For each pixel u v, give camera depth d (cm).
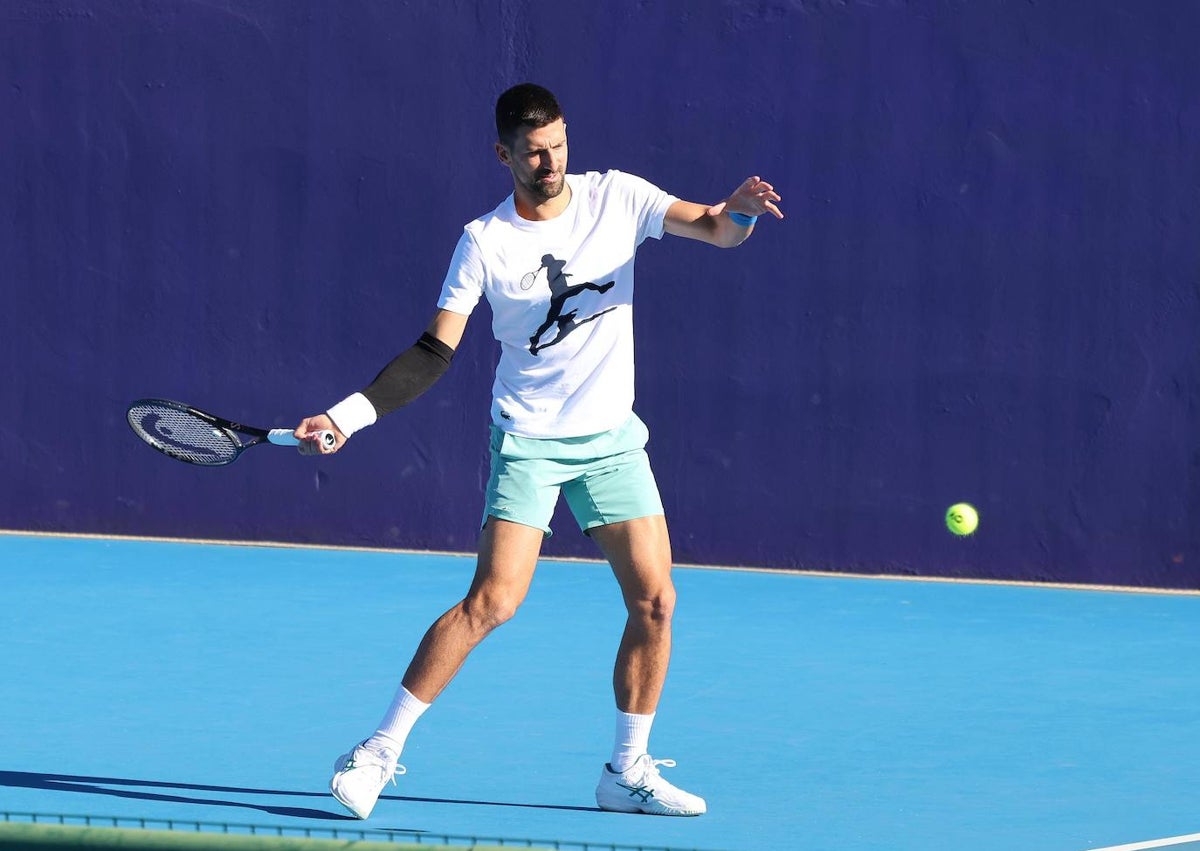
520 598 1600
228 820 1571
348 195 3525
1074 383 3172
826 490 3322
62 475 3722
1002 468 3222
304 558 3450
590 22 3375
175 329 3628
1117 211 3127
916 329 3250
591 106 3391
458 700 2156
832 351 3300
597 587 3108
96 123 3631
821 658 2472
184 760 1828
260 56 3544
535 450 1597
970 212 3206
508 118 1552
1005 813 1644
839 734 1991
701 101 3331
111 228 3641
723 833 1567
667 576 1627
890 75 3228
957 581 3241
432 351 1606
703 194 3344
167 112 3597
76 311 3675
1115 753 1903
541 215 1600
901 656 2495
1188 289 3102
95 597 2945
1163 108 3091
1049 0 3133
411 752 1884
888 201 3247
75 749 1872
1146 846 1522
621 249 1611
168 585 3086
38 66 3647
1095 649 2569
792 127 3288
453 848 913
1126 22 3098
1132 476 3153
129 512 3697
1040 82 3152
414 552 3553
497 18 3422
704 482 3388
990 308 3206
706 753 1895
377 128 3500
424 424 3538
